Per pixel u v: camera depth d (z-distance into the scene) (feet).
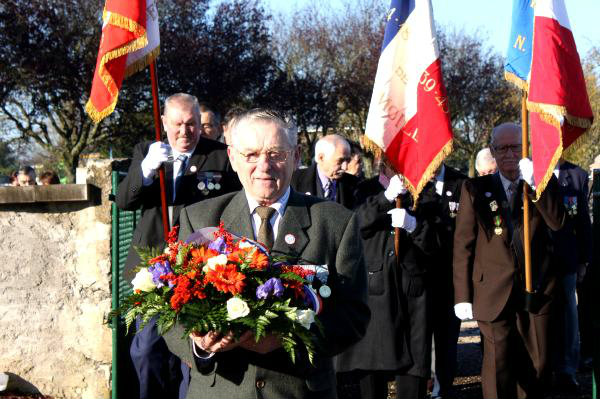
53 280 17.49
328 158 18.54
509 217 15.72
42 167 109.40
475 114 120.16
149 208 14.70
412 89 16.06
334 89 114.42
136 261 14.43
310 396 8.54
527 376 15.46
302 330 7.86
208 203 9.43
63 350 17.42
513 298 15.35
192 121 14.90
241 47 98.94
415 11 16.14
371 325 16.66
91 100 13.61
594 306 17.44
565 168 20.89
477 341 26.18
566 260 19.61
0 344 17.60
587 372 22.48
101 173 17.17
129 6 13.30
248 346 8.08
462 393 19.35
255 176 8.87
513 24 16.49
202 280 7.90
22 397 17.04
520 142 15.87
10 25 83.71
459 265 15.85
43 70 84.43
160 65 91.76
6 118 89.40
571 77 15.43
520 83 16.15
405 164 16.03
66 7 85.46
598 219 17.42
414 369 16.43
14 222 17.61
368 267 16.81
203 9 98.94
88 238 17.34
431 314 16.75
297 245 8.80
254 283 7.93
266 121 8.86
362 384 17.03
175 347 8.63
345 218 9.11
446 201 17.81
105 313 17.25
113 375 16.53
